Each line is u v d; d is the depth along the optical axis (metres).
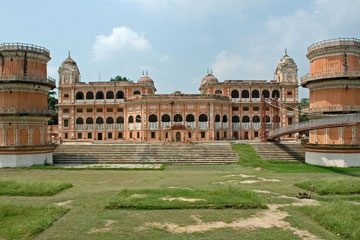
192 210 16.11
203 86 71.56
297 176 28.27
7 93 36.72
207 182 25.02
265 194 20.00
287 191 21.08
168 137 52.69
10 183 22.23
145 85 64.31
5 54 36.47
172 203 16.81
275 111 50.72
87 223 14.22
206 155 40.09
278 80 65.62
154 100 55.22
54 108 81.38
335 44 35.69
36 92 38.09
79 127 64.44
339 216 14.51
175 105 55.62
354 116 29.45
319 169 32.84
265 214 15.50
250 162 37.12
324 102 36.59
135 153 41.06
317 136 37.59
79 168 33.84
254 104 62.03
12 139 36.91
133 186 23.20
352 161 34.38
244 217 15.00
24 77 36.06
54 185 21.94
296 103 62.38
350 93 35.38
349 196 19.45
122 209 16.36
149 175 29.16
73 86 64.00
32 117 37.47
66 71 64.75
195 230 13.27
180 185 23.56
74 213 15.79
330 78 35.06
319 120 33.44
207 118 55.69
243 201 17.12
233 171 31.94
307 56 39.25
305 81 37.81
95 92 64.38
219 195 18.70
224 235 12.70
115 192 20.62
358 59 35.97
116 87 64.31
